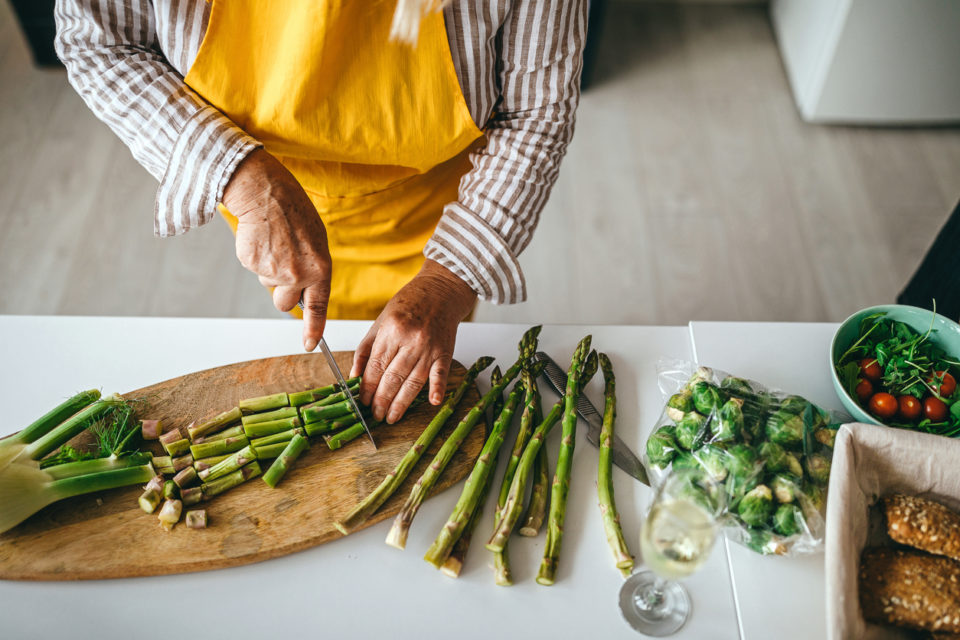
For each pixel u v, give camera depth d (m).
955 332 1.13
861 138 2.98
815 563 1.02
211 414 1.16
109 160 2.76
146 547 1.01
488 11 1.11
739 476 0.96
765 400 1.04
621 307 2.51
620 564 1.01
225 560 1.01
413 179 1.41
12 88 2.94
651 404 1.21
